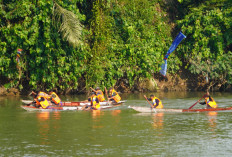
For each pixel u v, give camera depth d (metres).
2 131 37.09
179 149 29.97
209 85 90.19
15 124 41.06
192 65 86.06
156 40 83.94
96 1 74.81
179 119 44.56
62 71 70.88
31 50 67.19
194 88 91.06
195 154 28.58
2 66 68.38
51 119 44.72
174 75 90.06
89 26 76.75
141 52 79.06
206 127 38.97
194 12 86.38
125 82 83.44
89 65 74.00
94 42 74.62
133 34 79.94
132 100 66.75
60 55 70.56
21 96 72.75
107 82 76.44
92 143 31.95
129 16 81.25
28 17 65.94
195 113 49.78
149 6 85.38
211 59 85.50
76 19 66.12
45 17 65.88
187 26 87.31
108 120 43.91
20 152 29.11
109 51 76.88
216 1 86.06
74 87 73.75
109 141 32.66
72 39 64.50
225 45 86.12
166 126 39.69
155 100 52.16
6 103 61.28
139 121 43.06
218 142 32.22
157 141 32.66
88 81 74.19
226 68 85.12
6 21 67.25
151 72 83.81
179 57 88.56
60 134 35.59
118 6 79.62
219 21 83.94
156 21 86.12
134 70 79.69
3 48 66.62
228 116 46.69
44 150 29.69
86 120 43.91
